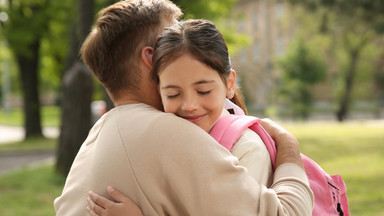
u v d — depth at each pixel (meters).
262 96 45.34
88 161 1.43
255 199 1.25
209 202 1.23
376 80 32.31
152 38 1.48
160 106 1.54
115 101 1.55
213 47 1.29
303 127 19.03
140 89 1.50
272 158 1.45
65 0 13.60
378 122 24.36
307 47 29.84
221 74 1.33
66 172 8.71
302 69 29.94
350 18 13.80
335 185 1.55
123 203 1.28
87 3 7.46
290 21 39.22
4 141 19.31
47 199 7.06
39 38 16.03
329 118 32.12
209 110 1.34
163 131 1.30
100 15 1.54
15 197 7.23
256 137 1.42
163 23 1.51
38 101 19.16
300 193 1.31
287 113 34.09
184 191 1.25
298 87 29.75
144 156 1.29
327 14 14.98
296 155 1.44
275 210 1.23
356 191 6.46
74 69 8.43
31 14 15.52
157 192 1.28
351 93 32.25
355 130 16.59
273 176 1.41
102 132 1.45
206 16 13.16
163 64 1.30
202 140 1.29
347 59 26.83
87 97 8.52
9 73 42.12
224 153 1.30
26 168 10.71
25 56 17.92
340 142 12.77
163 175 1.27
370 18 13.16
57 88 45.91
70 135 8.59
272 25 43.31
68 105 8.55
